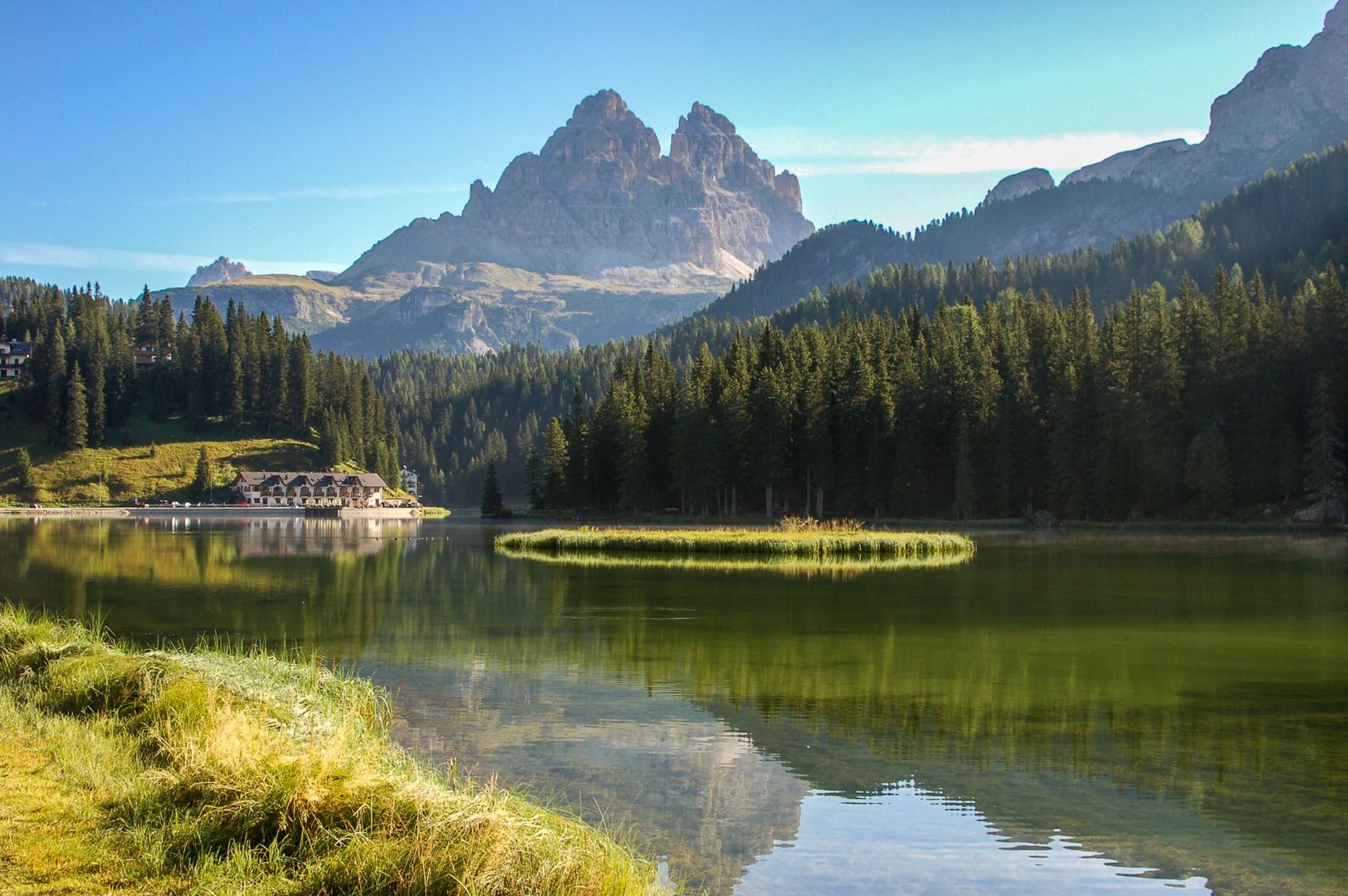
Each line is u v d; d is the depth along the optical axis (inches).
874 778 787.4
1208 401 4660.4
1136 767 821.9
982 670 1227.2
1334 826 689.6
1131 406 4564.5
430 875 479.5
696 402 5270.7
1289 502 4414.4
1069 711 1013.2
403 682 1136.8
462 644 1407.5
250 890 474.9
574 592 2049.7
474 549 3447.3
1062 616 1683.1
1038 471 4889.3
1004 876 605.9
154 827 543.8
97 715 794.8
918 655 1332.4
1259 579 2279.8
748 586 2166.6
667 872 601.3
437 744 865.5
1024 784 775.7
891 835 669.9
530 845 503.5
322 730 737.6
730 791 750.5
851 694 1087.0
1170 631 1524.4
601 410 5925.2
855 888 585.9
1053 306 5999.0
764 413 5152.6
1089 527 4522.6
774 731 927.0
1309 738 912.3
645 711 1002.1
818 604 1850.4
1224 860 631.2
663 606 1815.9
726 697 1068.5
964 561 2792.8
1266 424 4485.7
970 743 890.1
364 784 569.9
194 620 1651.1
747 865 615.2
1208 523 4325.8
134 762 668.1
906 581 2262.6
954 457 4940.9
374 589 2126.0
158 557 3070.9
